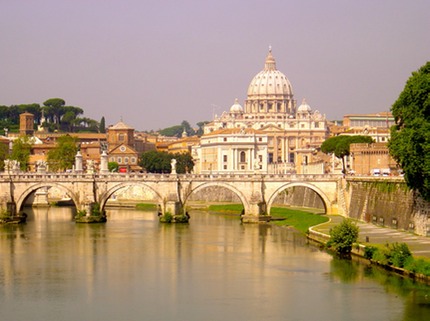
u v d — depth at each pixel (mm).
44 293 150250
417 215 187625
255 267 170750
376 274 158000
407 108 178000
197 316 134875
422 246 167625
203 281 158625
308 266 169125
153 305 141625
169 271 168375
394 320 130375
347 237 181500
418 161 169375
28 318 134875
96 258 183000
